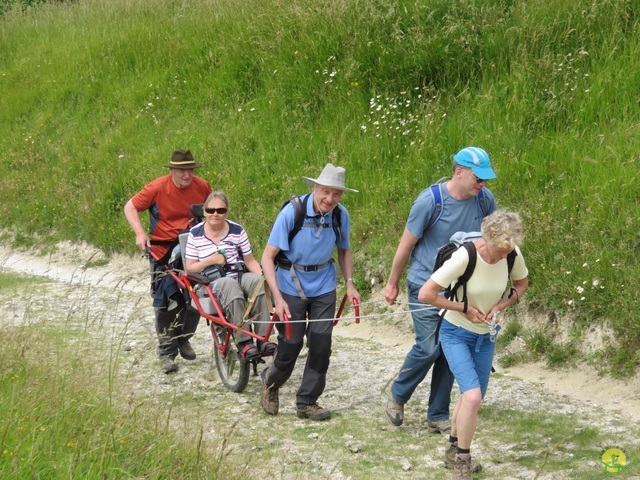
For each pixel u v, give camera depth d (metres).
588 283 11.63
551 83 15.90
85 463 6.79
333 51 20.33
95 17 30.97
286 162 18.81
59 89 26.77
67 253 20.83
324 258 9.62
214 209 10.87
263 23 23.09
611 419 9.58
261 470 8.01
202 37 24.84
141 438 7.59
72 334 11.61
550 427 9.35
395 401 9.47
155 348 12.91
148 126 22.98
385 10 20.27
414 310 8.94
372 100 18.22
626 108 14.46
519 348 12.02
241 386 10.84
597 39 16.22
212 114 21.92
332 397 10.83
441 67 18.12
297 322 9.61
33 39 31.34
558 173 13.84
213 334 10.98
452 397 10.66
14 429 7.08
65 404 7.84
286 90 20.67
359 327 14.27
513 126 15.28
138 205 12.03
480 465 8.28
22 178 23.91
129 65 26.19
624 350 10.78
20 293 16.64
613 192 12.66
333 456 8.79
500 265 7.54
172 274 11.16
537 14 17.33
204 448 7.54
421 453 8.79
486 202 8.73
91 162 22.88
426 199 8.68
